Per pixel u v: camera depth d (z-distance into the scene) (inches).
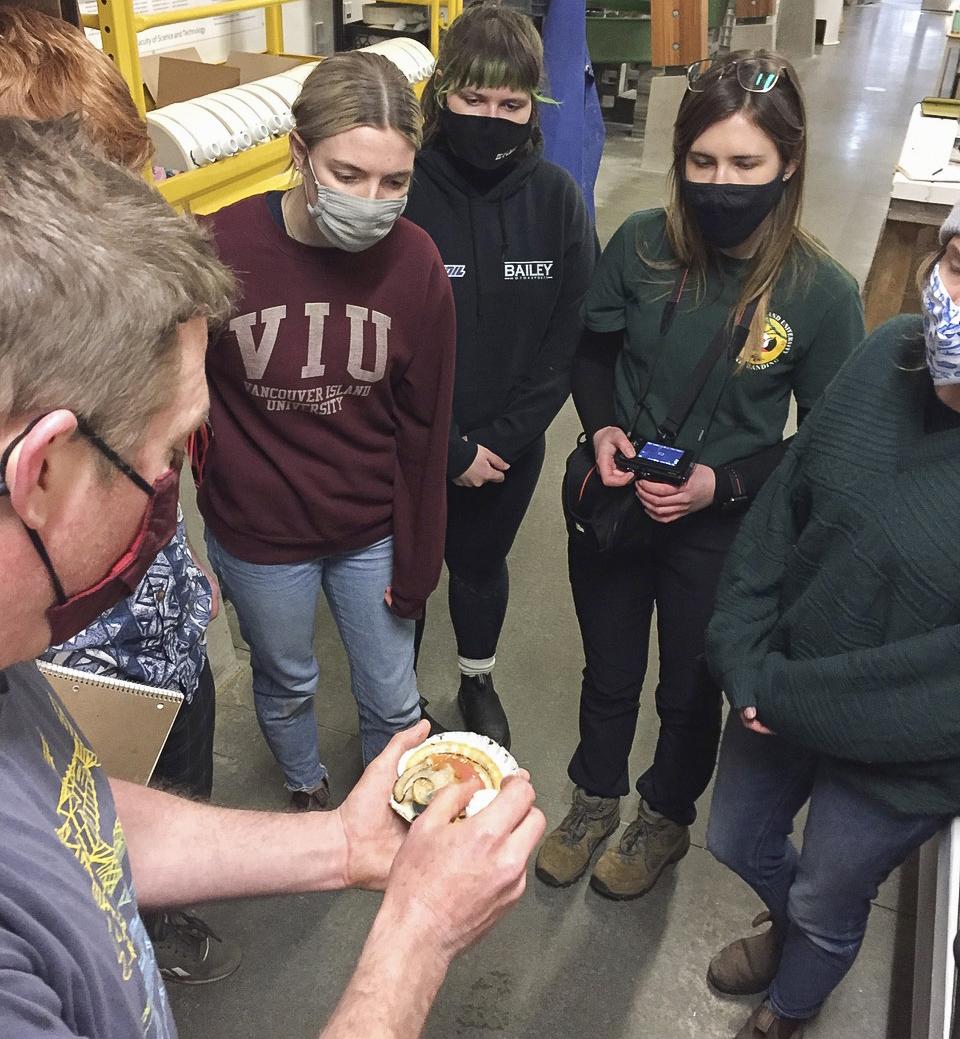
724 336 58.1
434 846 29.8
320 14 135.6
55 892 21.6
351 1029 25.9
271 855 35.8
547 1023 68.1
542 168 71.2
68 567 21.7
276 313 55.3
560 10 108.0
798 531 52.5
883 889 77.8
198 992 69.2
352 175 50.5
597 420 65.9
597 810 78.0
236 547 64.2
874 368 45.1
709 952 73.1
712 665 55.1
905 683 44.0
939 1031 47.7
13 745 23.5
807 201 221.8
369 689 73.1
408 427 61.8
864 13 497.7
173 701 44.4
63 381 19.0
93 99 41.9
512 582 112.3
